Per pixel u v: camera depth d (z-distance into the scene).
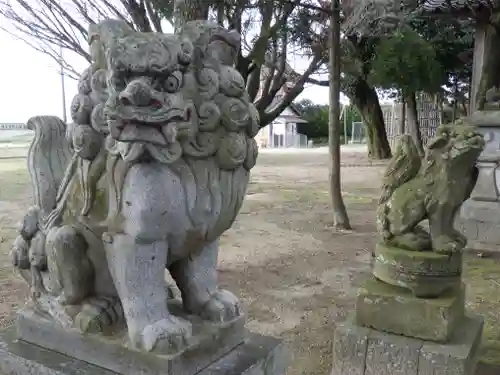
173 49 1.15
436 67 8.31
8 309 3.39
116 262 1.23
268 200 7.89
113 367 1.23
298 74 7.24
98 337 1.26
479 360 2.58
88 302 1.33
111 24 1.20
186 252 1.34
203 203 1.24
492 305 3.41
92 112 1.22
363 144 24.73
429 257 2.19
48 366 1.26
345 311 3.38
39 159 1.48
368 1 5.37
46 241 1.34
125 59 1.11
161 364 1.17
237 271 4.25
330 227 5.96
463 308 2.42
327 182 10.06
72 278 1.30
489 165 4.68
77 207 1.31
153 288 1.23
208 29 1.25
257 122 1.32
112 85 1.13
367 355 2.25
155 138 1.12
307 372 2.59
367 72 9.25
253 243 5.19
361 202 7.74
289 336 3.01
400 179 2.39
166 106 1.11
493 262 4.36
